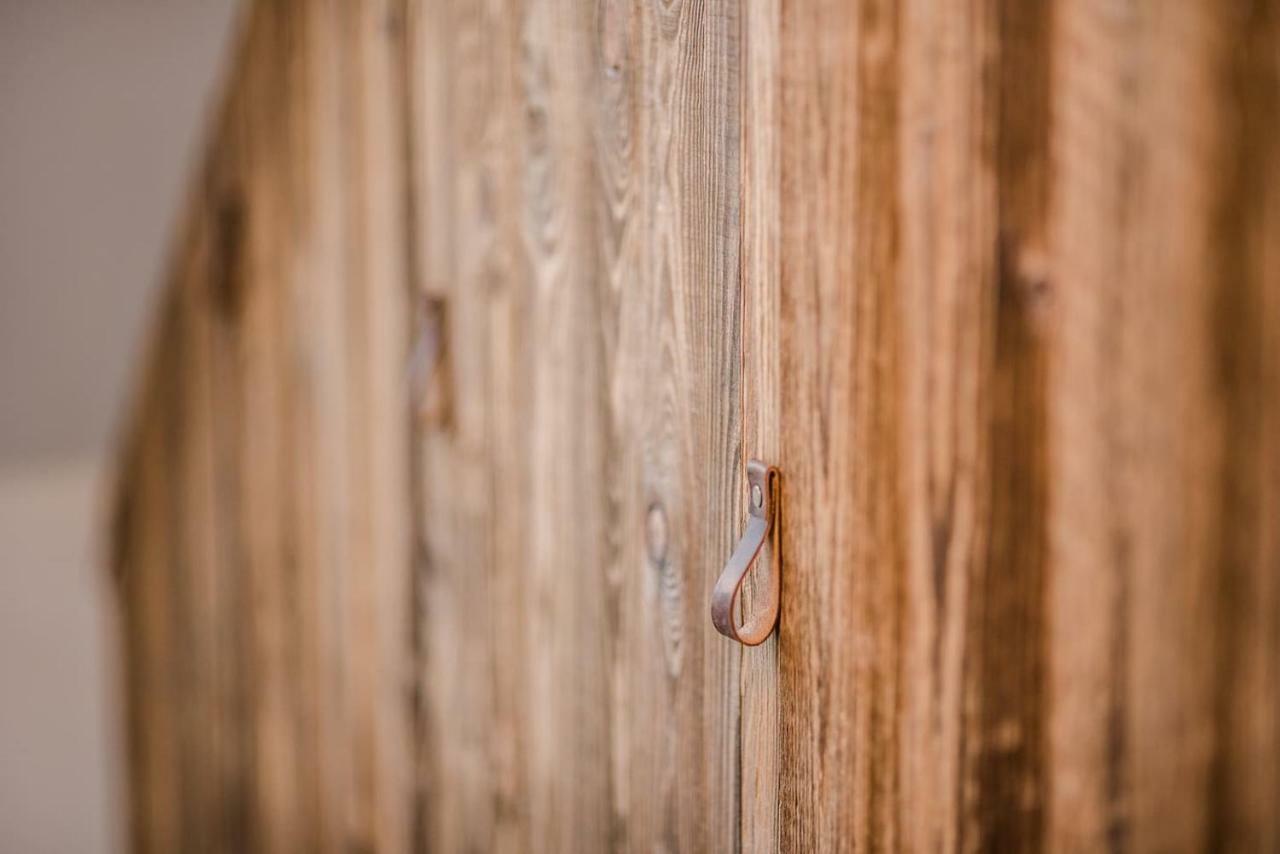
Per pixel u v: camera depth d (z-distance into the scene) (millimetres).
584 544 1250
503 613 1367
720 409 1099
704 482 1117
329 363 1617
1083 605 1076
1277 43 1067
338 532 1640
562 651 1291
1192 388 1080
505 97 1289
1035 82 1048
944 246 1047
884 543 1052
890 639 1058
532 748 1343
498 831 1404
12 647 3330
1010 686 1076
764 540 1059
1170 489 1087
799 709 1060
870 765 1060
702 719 1141
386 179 1473
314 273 1627
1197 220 1074
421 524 1480
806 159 1034
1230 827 1108
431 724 1504
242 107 1793
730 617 1049
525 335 1297
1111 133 1059
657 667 1180
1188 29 1062
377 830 1617
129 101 2781
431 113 1392
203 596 2131
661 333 1146
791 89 1034
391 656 1562
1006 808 1080
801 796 1062
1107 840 1100
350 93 1517
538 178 1259
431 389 1413
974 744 1074
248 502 1924
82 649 3289
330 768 1743
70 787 3387
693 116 1098
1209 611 1099
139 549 2396
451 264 1389
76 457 3207
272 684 1902
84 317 2994
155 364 2227
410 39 1411
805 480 1046
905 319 1048
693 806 1154
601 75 1182
